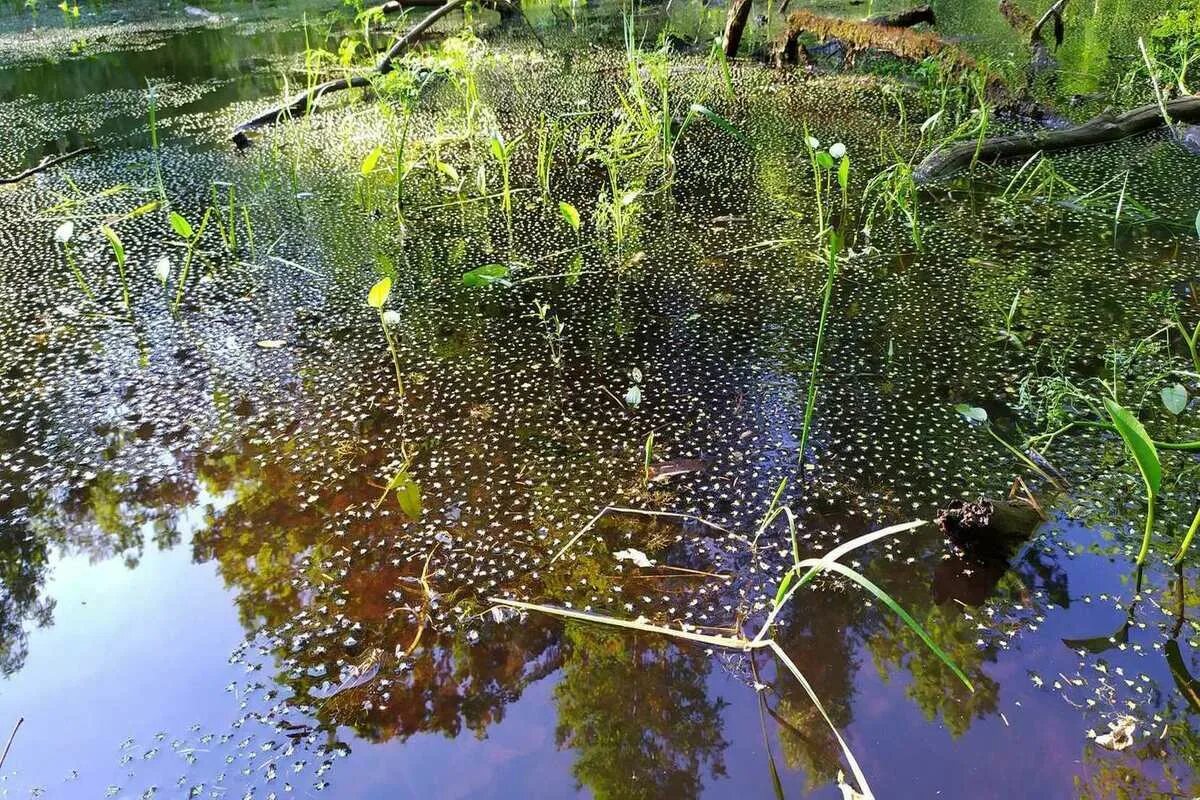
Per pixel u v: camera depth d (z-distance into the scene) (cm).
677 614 73
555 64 292
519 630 73
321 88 247
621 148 183
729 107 228
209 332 119
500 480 89
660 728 65
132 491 90
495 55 306
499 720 66
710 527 82
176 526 85
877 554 78
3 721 67
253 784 62
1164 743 61
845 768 61
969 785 59
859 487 86
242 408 102
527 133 212
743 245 141
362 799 61
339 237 151
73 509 88
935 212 151
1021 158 178
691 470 89
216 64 306
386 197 171
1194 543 77
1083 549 77
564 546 80
